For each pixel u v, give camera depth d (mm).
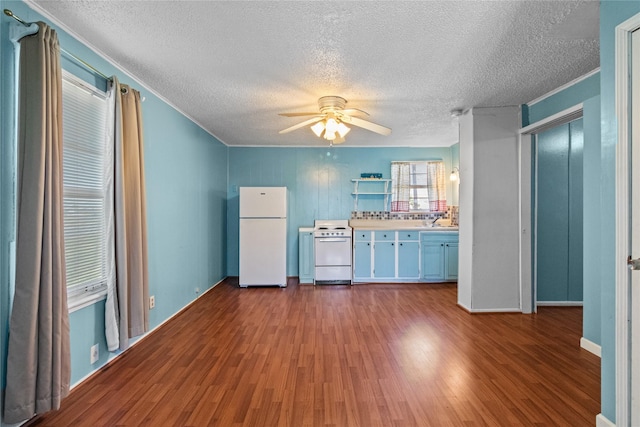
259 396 2127
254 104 3699
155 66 2742
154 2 1895
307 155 6055
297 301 4430
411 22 2090
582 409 1986
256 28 2164
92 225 2436
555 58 2613
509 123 3854
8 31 1783
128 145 2645
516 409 1987
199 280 4609
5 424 1711
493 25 2127
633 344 1605
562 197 4098
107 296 2494
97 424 1848
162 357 2689
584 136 2930
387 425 1841
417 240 5539
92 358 2387
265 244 5289
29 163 1754
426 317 3742
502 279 3900
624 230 1632
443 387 2236
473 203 3863
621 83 1639
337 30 2184
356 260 5531
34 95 1767
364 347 2898
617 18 1664
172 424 1852
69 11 1983
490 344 2969
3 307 1755
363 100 3574
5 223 1775
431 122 4473
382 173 6059
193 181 4359
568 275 4129
